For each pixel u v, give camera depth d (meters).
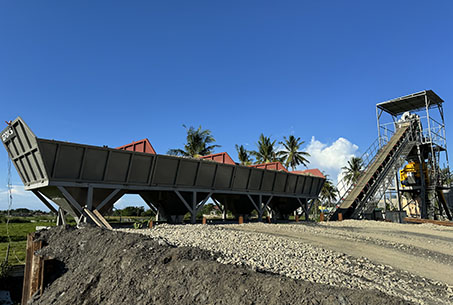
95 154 13.97
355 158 58.75
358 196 27.80
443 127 36.81
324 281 5.57
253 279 5.02
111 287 6.57
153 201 19.48
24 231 28.41
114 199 16.03
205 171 18.47
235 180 20.22
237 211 24.11
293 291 4.51
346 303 4.12
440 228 21.00
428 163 34.50
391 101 35.72
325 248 10.05
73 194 13.87
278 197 26.05
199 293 5.08
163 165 16.55
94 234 9.84
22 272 12.53
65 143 12.90
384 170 29.27
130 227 15.57
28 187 14.64
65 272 8.74
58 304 7.12
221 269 5.48
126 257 7.20
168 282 5.66
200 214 41.16
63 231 11.59
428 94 34.22
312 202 26.86
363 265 7.90
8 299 10.84
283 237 12.07
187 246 7.77
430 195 35.69
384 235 15.38
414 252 10.90
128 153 14.98
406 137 33.19
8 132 14.08
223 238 9.77
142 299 5.64
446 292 6.19
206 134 41.56
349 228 18.45
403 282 6.64
